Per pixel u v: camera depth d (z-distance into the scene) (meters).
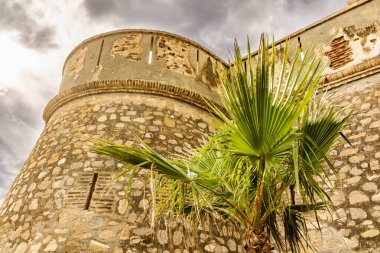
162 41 7.05
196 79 7.03
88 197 4.83
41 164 5.61
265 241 2.60
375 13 6.34
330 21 6.94
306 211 3.24
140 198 4.89
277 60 7.37
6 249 4.68
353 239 4.67
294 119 2.43
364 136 5.29
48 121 7.07
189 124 6.27
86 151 5.36
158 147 5.58
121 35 7.05
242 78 2.41
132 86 6.23
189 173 2.86
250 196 2.88
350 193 4.98
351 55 6.26
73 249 4.32
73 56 7.53
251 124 2.41
